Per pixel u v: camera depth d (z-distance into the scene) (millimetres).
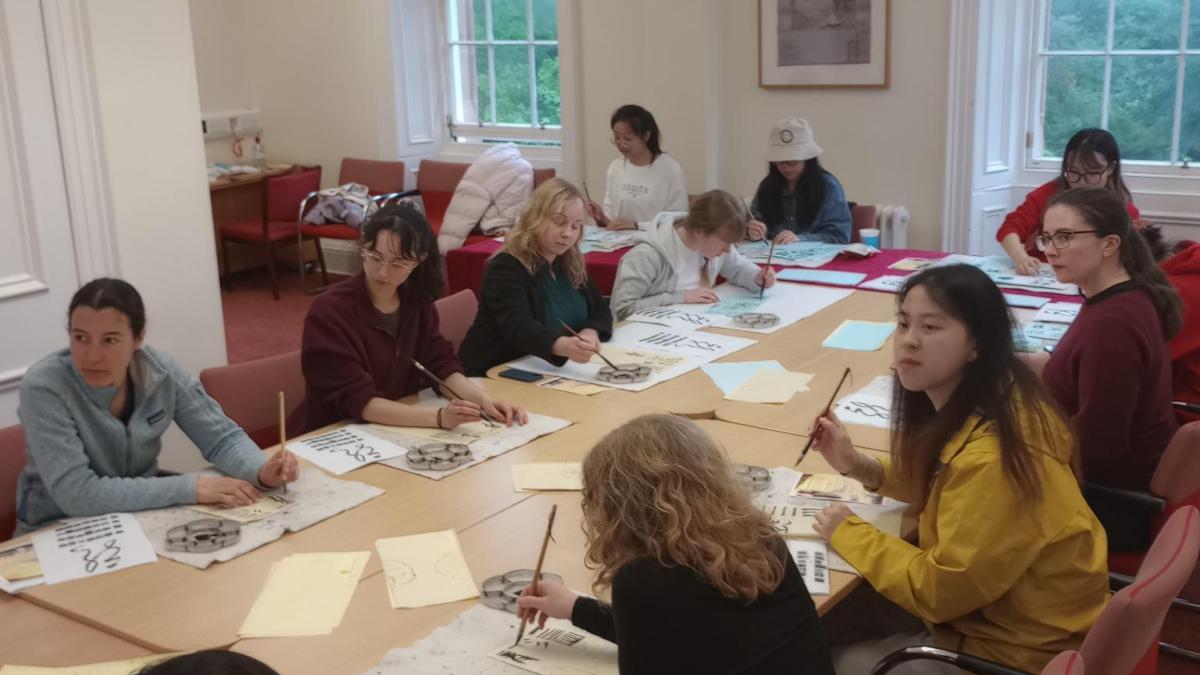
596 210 5359
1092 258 2527
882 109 5496
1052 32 5309
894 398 2080
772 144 4770
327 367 2736
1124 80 5176
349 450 2516
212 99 7527
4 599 1889
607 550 1524
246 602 1844
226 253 7277
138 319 2240
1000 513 1762
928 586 1804
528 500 2244
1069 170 3922
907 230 5574
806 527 2090
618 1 6031
